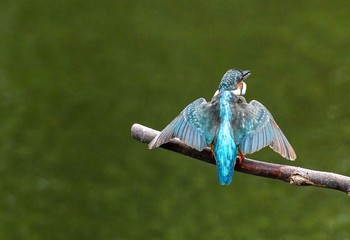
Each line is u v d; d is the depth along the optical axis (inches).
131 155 701.3
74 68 833.5
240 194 661.3
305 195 655.8
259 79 808.9
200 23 909.8
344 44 853.2
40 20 928.3
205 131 326.0
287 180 337.1
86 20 924.6
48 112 760.3
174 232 628.1
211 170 679.7
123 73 823.1
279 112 759.7
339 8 917.2
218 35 885.8
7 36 899.4
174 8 941.8
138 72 823.1
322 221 629.6
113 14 934.4
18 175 682.8
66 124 743.1
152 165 689.6
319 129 731.4
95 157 702.5
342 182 330.3
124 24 913.5
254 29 893.2
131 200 657.6
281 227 628.4
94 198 660.1
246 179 673.6
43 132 733.3
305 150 705.0
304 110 759.1
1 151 706.8
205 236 624.7
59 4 959.0
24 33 904.9
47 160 699.4
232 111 329.1
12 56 860.6
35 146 714.2
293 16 909.8
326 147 707.4
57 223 639.8
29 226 638.5
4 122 744.3
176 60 843.4
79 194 663.8
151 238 625.9
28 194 665.0
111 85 802.8
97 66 837.8
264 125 328.8
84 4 956.6
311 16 908.0
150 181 675.4
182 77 815.1
